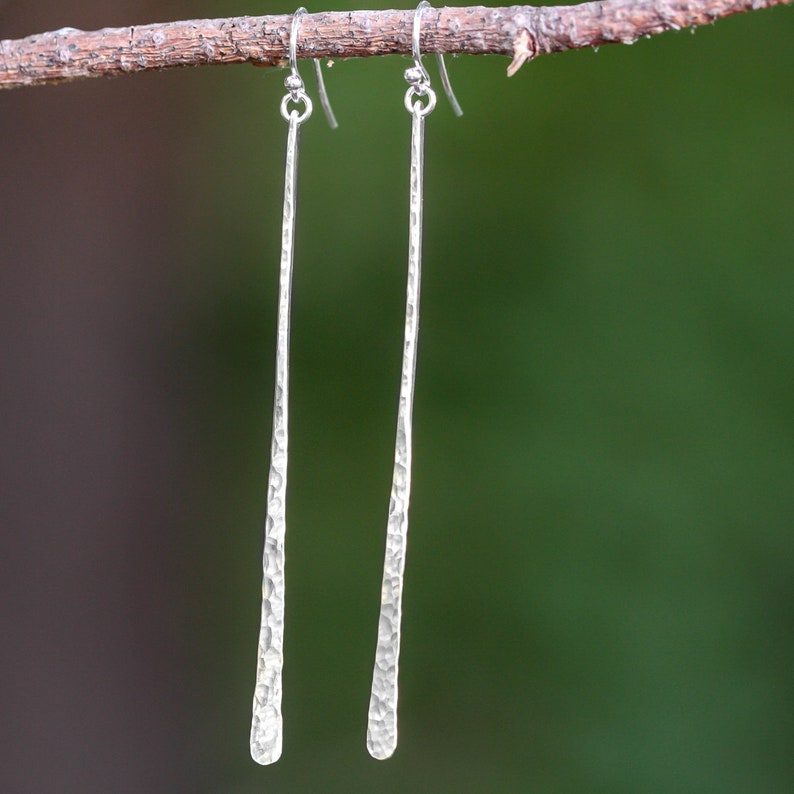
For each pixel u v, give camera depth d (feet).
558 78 2.53
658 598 2.49
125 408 2.64
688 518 2.49
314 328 2.62
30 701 2.62
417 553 2.59
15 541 2.61
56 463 2.62
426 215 2.56
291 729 2.63
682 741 2.47
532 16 2.03
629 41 2.02
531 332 2.54
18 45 2.08
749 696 2.47
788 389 2.48
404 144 2.54
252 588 2.69
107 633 2.67
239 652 2.69
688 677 2.48
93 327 2.61
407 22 2.05
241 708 2.67
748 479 2.48
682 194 2.49
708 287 2.49
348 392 2.62
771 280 2.48
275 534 2.06
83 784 2.62
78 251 2.59
